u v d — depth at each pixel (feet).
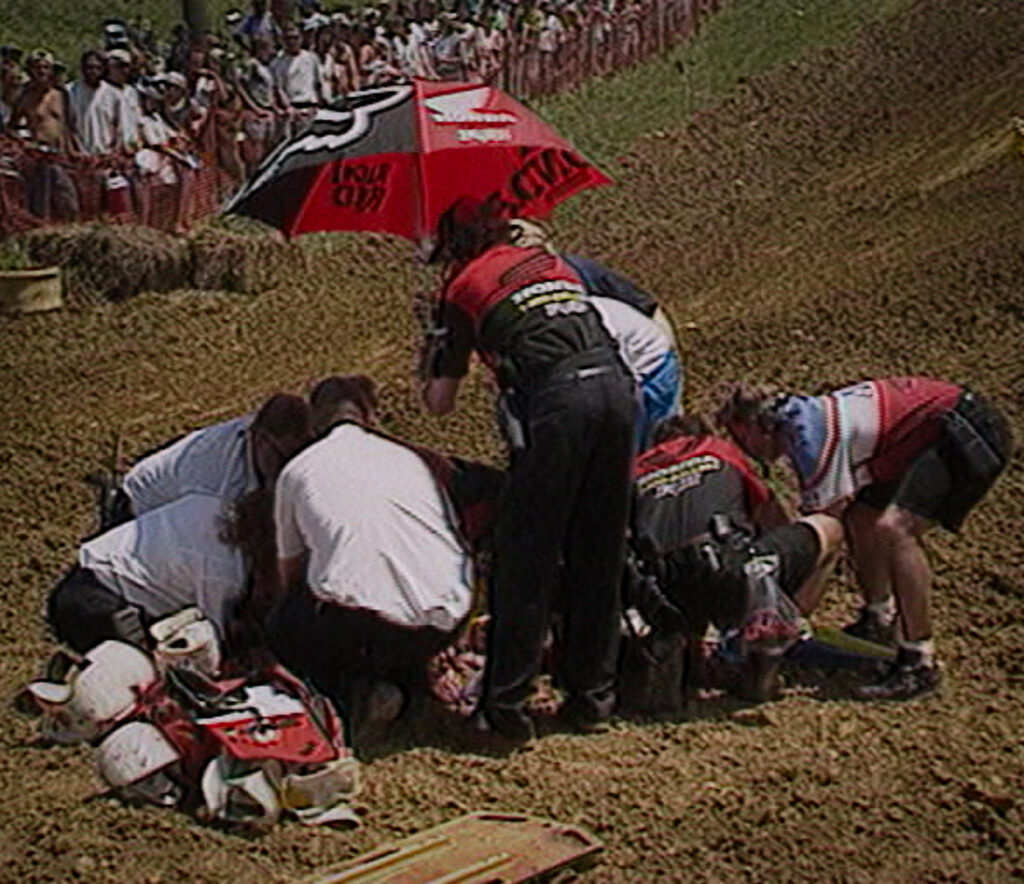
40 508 94.43
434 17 229.66
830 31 270.46
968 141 179.22
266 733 52.60
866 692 62.80
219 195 170.40
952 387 63.31
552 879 48.37
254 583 61.21
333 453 58.59
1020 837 50.83
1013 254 117.19
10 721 61.67
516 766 56.90
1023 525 77.92
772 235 165.58
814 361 108.17
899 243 143.84
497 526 57.21
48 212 153.58
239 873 49.03
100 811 52.75
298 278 154.61
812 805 53.36
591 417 55.83
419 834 50.60
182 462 64.03
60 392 122.21
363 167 63.62
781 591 60.34
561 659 60.34
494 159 64.28
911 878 48.80
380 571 56.54
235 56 195.83
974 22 250.16
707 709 62.18
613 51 259.39
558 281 58.39
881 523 61.93
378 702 58.18
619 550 57.88
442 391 59.72
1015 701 61.98
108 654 58.23
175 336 138.00
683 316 135.64
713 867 49.57
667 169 206.59
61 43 277.85
